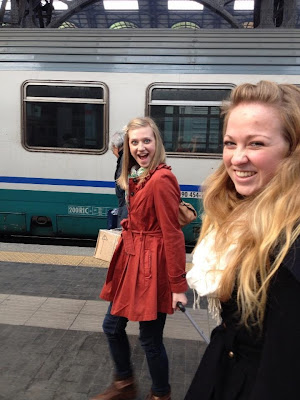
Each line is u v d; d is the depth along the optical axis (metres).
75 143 5.91
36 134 5.95
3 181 6.08
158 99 5.72
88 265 5.19
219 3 12.27
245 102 1.10
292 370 0.89
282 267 0.93
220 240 1.16
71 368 2.88
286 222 0.98
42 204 6.06
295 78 5.50
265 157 1.07
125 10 20.81
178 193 2.27
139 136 2.27
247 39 5.60
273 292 0.95
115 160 5.84
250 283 1.01
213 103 5.64
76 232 6.11
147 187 2.22
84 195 5.96
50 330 3.42
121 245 2.41
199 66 5.62
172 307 2.21
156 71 5.68
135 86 5.72
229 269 1.08
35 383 2.70
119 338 2.48
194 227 5.90
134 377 2.56
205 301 4.14
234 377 1.12
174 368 2.92
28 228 6.16
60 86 5.83
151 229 2.29
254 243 1.05
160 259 2.26
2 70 5.89
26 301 4.00
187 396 1.26
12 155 6.01
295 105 1.06
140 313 2.21
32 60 5.83
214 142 5.72
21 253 5.64
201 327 3.55
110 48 5.73
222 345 1.19
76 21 22.62
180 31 5.72
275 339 0.92
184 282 2.20
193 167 5.79
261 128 1.07
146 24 22.83
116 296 2.36
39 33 5.88
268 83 1.10
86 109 5.83
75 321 3.59
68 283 4.54
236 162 1.10
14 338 3.27
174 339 3.33
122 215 3.43
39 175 6.00
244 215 1.13
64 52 5.79
